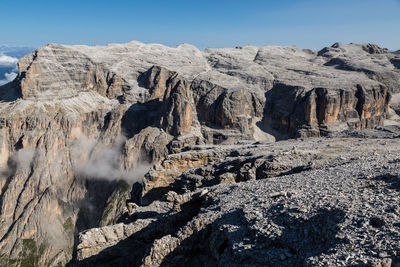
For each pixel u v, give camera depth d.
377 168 30.61
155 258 26.06
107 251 32.56
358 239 16.47
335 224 18.81
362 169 31.94
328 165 41.78
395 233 15.95
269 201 26.55
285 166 45.44
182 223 34.56
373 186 24.69
